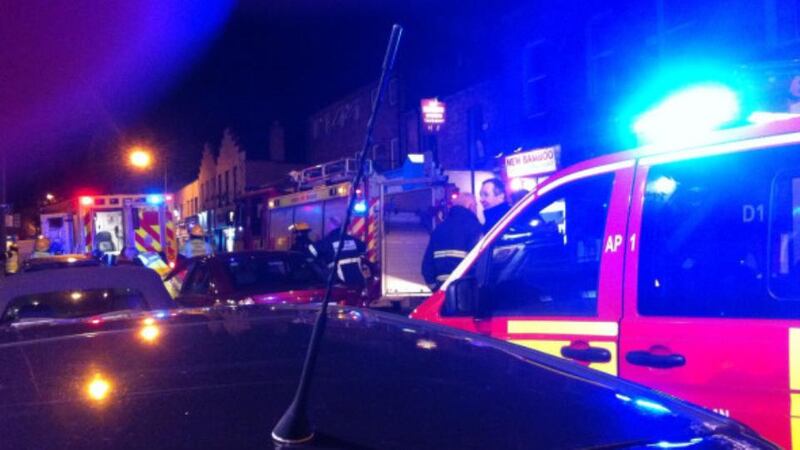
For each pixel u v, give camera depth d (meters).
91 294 5.25
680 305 3.29
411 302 12.42
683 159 3.38
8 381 1.61
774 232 3.09
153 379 1.62
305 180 15.52
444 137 22.25
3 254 17.47
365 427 1.41
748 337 3.04
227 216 22.84
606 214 3.63
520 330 3.90
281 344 1.97
